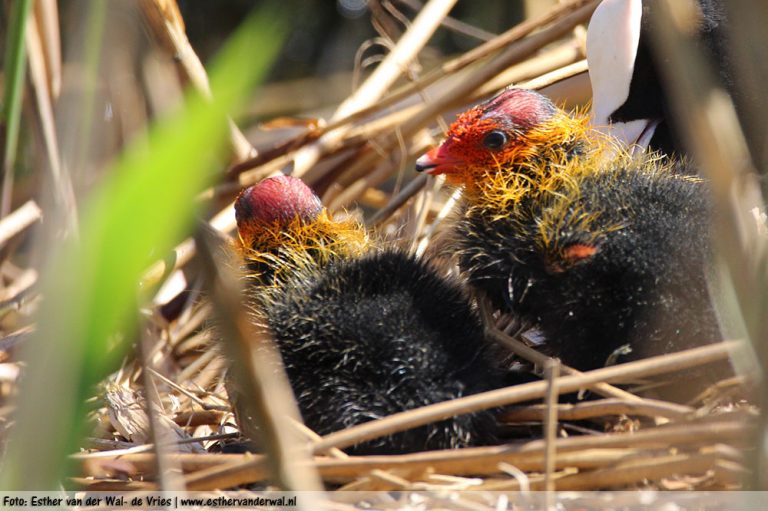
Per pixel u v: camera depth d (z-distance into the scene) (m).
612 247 1.42
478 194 1.45
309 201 1.46
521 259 1.44
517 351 1.44
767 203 1.42
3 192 1.41
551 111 1.45
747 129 1.44
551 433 1.39
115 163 1.34
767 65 1.37
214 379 1.49
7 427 1.39
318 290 1.44
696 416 1.39
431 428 1.41
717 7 1.46
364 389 1.42
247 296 1.45
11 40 1.39
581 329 1.43
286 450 1.35
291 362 1.43
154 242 1.28
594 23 1.47
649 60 1.47
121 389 1.45
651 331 1.42
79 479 1.42
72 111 1.34
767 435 1.36
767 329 1.35
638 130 1.47
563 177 1.44
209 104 1.15
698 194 1.43
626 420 1.41
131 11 1.34
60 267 1.31
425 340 1.42
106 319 1.29
